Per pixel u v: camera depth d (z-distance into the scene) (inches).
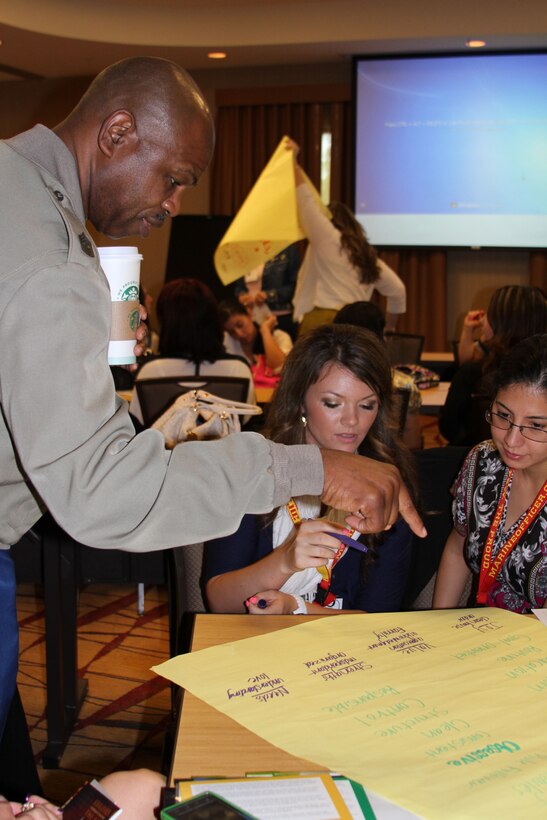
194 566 72.7
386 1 235.6
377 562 64.3
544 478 60.5
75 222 37.8
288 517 63.1
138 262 48.8
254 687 40.1
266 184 143.8
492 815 30.1
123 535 35.4
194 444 37.9
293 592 61.3
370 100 263.7
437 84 258.1
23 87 300.4
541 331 125.5
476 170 261.9
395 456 68.1
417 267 275.9
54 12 232.4
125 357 49.3
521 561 61.5
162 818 29.4
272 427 67.5
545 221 261.0
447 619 48.7
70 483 34.5
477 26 233.5
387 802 31.3
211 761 34.1
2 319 34.6
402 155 265.4
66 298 34.9
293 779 32.3
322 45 247.9
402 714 37.5
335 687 40.0
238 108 285.7
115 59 264.7
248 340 171.2
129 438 37.3
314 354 64.7
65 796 81.9
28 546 87.7
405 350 188.2
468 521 65.5
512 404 57.1
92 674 107.0
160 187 41.6
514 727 36.4
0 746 51.6
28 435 34.5
